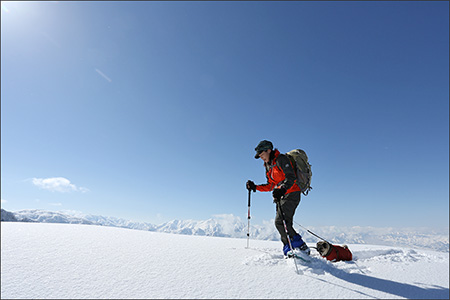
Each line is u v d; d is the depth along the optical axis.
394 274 2.17
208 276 2.10
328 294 1.69
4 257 2.58
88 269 2.30
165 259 2.67
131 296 1.71
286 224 2.69
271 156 2.94
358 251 3.14
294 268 2.26
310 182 2.90
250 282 1.94
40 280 2.02
